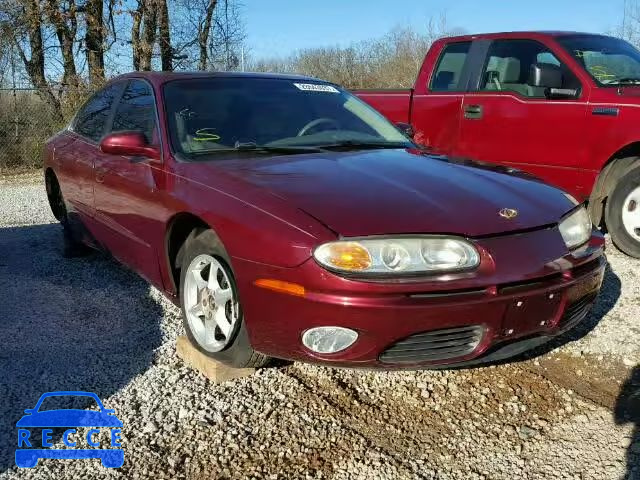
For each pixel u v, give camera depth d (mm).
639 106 5004
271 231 2717
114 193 4043
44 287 4699
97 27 15508
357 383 3199
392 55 17969
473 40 6383
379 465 2596
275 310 2707
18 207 8133
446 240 2646
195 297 3293
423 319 2561
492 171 3477
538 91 5773
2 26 14922
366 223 2637
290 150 3660
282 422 2867
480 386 3199
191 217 3232
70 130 5309
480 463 2625
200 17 16578
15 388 3154
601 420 2918
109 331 3852
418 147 4102
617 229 5277
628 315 4031
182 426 2828
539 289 2762
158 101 3881
